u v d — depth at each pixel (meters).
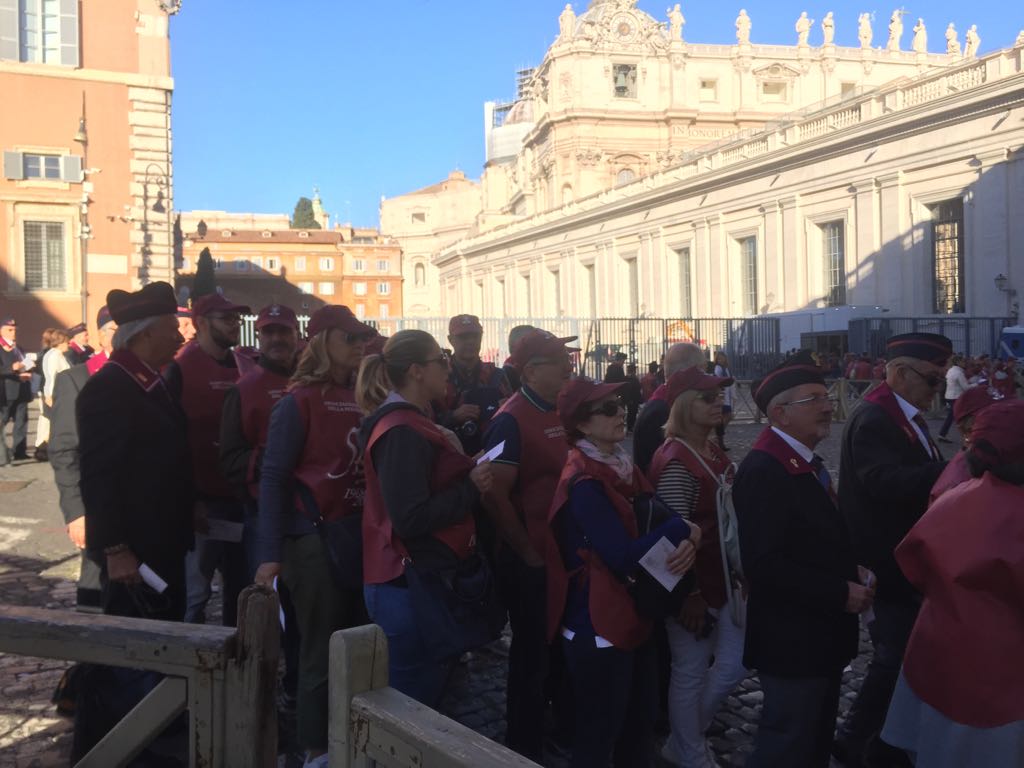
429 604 3.42
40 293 23.48
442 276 76.31
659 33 58.50
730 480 4.07
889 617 3.99
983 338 29.25
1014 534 2.76
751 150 41.19
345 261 80.31
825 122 36.97
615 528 3.36
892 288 33.62
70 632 2.60
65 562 7.91
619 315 50.00
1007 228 29.33
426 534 3.45
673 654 4.07
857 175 34.78
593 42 57.47
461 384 6.55
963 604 2.82
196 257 76.56
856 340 30.56
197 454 5.06
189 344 5.28
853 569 3.44
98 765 2.61
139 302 4.07
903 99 33.34
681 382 4.06
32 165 23.38
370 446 3.47
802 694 3.33
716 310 42.38
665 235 45.91
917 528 2.97
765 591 3.38
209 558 5.23
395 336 3.63
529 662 4.20
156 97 24.34
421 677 3.53
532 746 4.20
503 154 86.81
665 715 4.64
